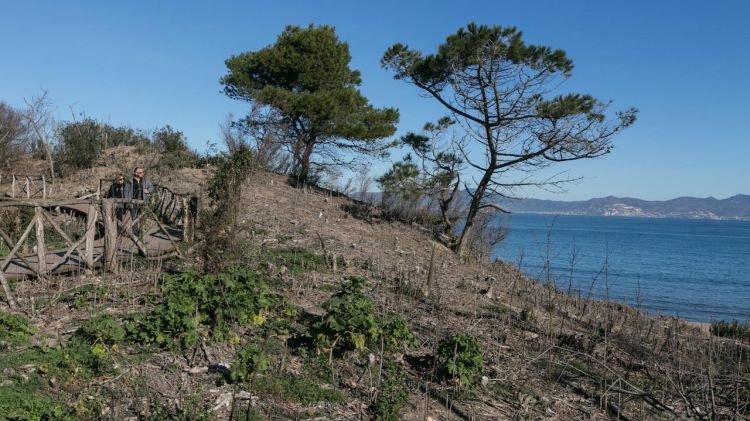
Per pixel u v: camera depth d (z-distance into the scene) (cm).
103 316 706
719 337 1332
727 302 2553
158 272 961
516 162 1931
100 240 1227
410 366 777
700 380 858
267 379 652
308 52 2444
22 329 689
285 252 1371
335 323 730
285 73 2444
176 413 550
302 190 2316
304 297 1005
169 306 718
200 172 2164
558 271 3011
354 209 2227
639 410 754
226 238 1029
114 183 1305
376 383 693
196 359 682
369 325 739
